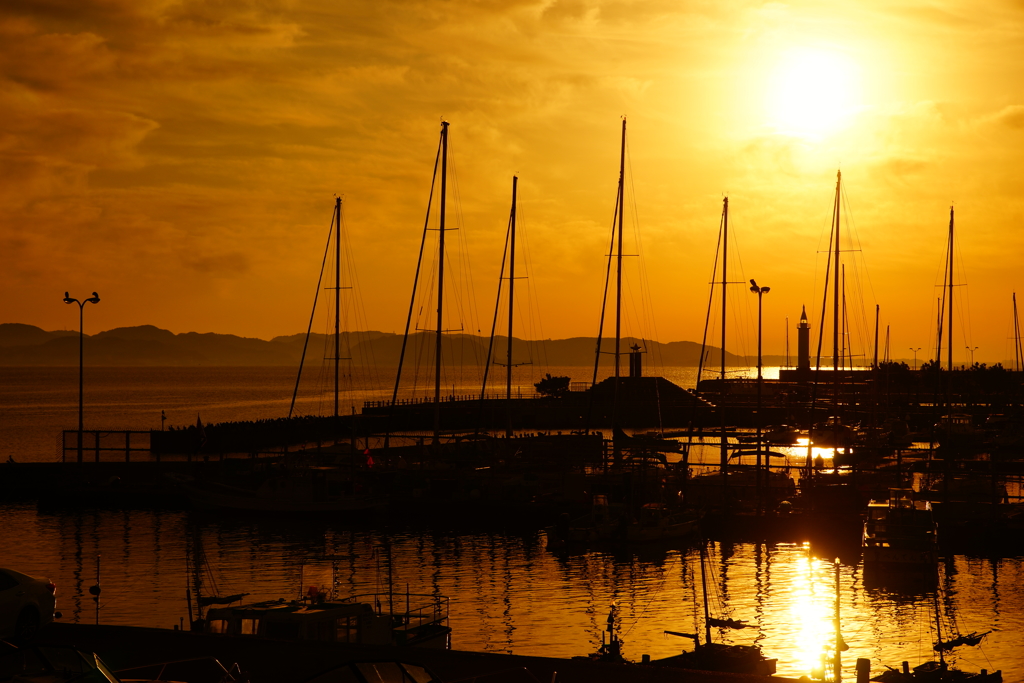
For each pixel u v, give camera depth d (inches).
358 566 2223.2
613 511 2576.3
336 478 2994.6
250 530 2669.8
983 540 2386.8
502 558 2320.4
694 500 2775.6
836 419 3550.7
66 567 2206.0
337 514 2795.3
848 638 1646.2
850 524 2514.8
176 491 3058.6
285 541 2516.0
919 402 7155.5
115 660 863.7
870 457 3506.4
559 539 2406.5
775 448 4662.9
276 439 5359.3
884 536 2132.1
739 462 3949.3
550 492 2888.8
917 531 2128.4
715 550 2384.4
